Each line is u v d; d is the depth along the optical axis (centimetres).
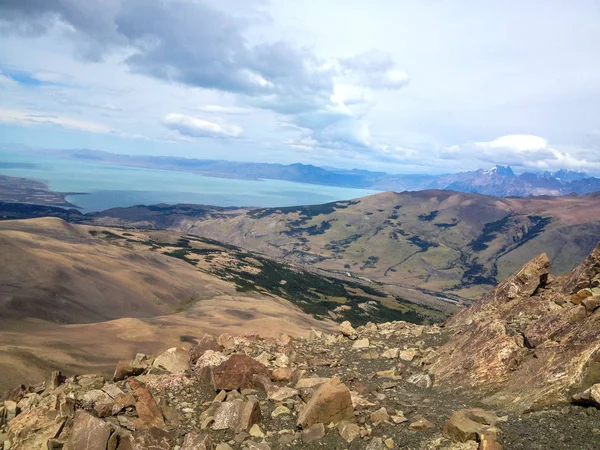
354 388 1353
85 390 1339
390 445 932
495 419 964
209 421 1112
